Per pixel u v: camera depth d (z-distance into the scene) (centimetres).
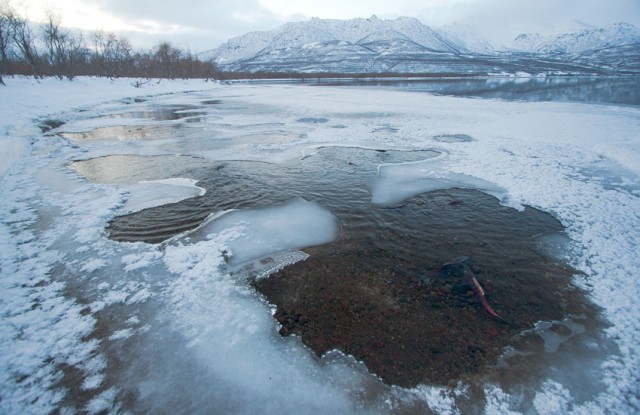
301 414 327
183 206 798
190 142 1456
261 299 482
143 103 3167
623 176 965
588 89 4506
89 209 762
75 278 520
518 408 330
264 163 1145
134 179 984
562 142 1370
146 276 526
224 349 397
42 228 676
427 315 452
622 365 378
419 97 3522
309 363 381
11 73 3750
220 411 329
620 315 448
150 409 329
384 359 385
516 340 411
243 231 678
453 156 1210
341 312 457
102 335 413
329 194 880
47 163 1141
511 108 2472
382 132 1653
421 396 341
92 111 2566
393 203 821
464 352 393
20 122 1738
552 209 766
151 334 416
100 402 334
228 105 2914
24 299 470
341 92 4403
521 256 591
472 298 484
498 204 804
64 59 4300
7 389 344
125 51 6041
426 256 594
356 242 640
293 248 616
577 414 325
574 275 535
